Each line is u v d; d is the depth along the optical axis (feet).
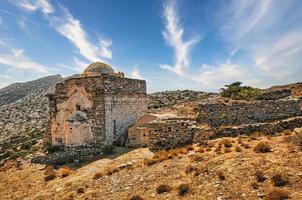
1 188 65.62
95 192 50.03
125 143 90.22
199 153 58.03
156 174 51.11
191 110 111.55
